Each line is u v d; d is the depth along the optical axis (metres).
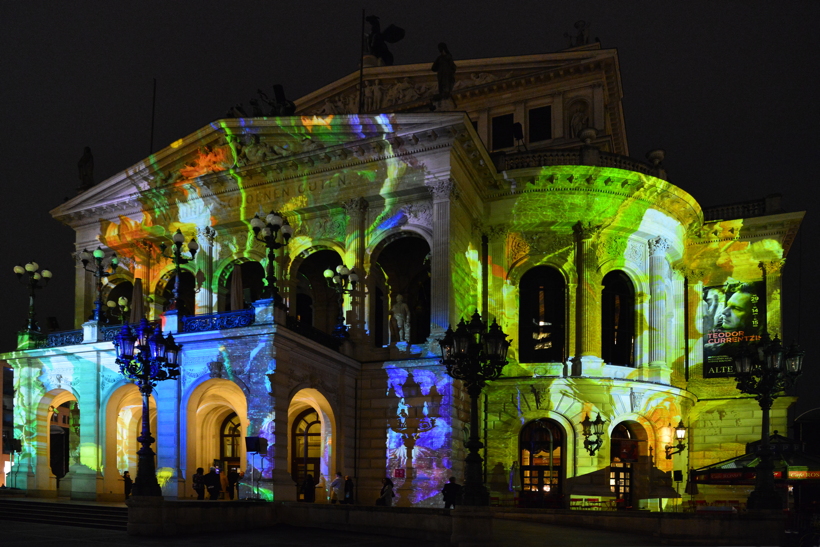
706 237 45.84
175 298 33.00
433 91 50.12
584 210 39.88
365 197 37.66
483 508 21.84
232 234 41.09
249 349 30.62
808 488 36.59
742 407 43.31
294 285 39.75
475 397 22.61
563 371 38.38
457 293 36.31
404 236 37.59
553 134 48.72
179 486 31.31
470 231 39.47
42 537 23.59
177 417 31.95
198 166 41.66
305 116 38.22
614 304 40.84
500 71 50.72
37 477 37.09
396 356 36.22
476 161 38.44
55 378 37.12
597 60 47.97
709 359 44.66
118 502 34.62
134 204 43.38
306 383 32.16
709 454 43.34
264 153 39.81
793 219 44.00
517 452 38.22
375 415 35.59
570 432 37.53
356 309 37.22
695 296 45.72
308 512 27.47
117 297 47.12
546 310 40.22
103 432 35.22
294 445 37.56
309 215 39.47
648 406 38.69
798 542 24.62
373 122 36.91
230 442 37.59
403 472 34.34
